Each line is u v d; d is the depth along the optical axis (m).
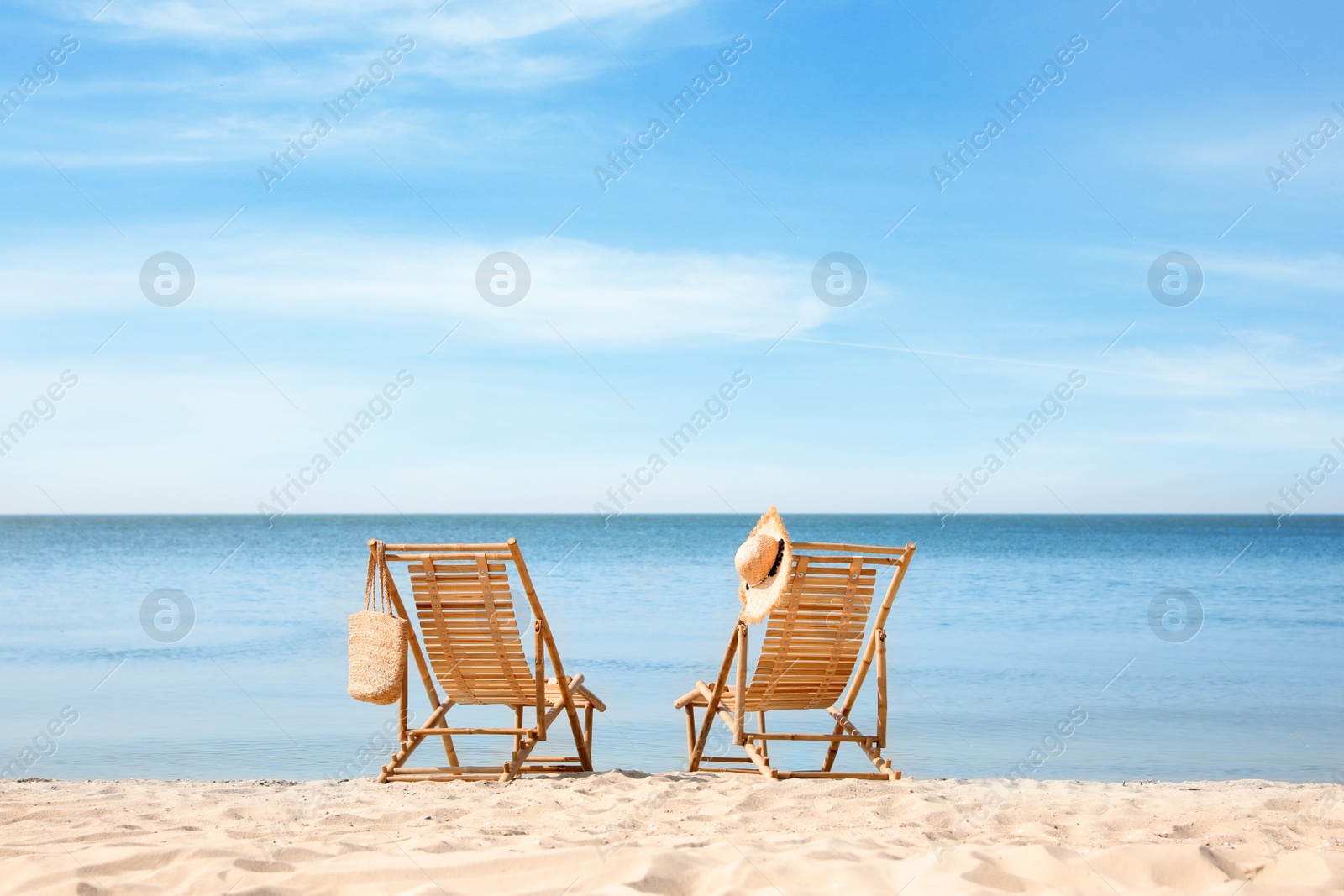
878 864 2.82
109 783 4.98
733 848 3.14
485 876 2.81
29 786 4.88
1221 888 2.56
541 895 2.60
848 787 4.46
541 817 3.90
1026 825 3.68
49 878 2.84
